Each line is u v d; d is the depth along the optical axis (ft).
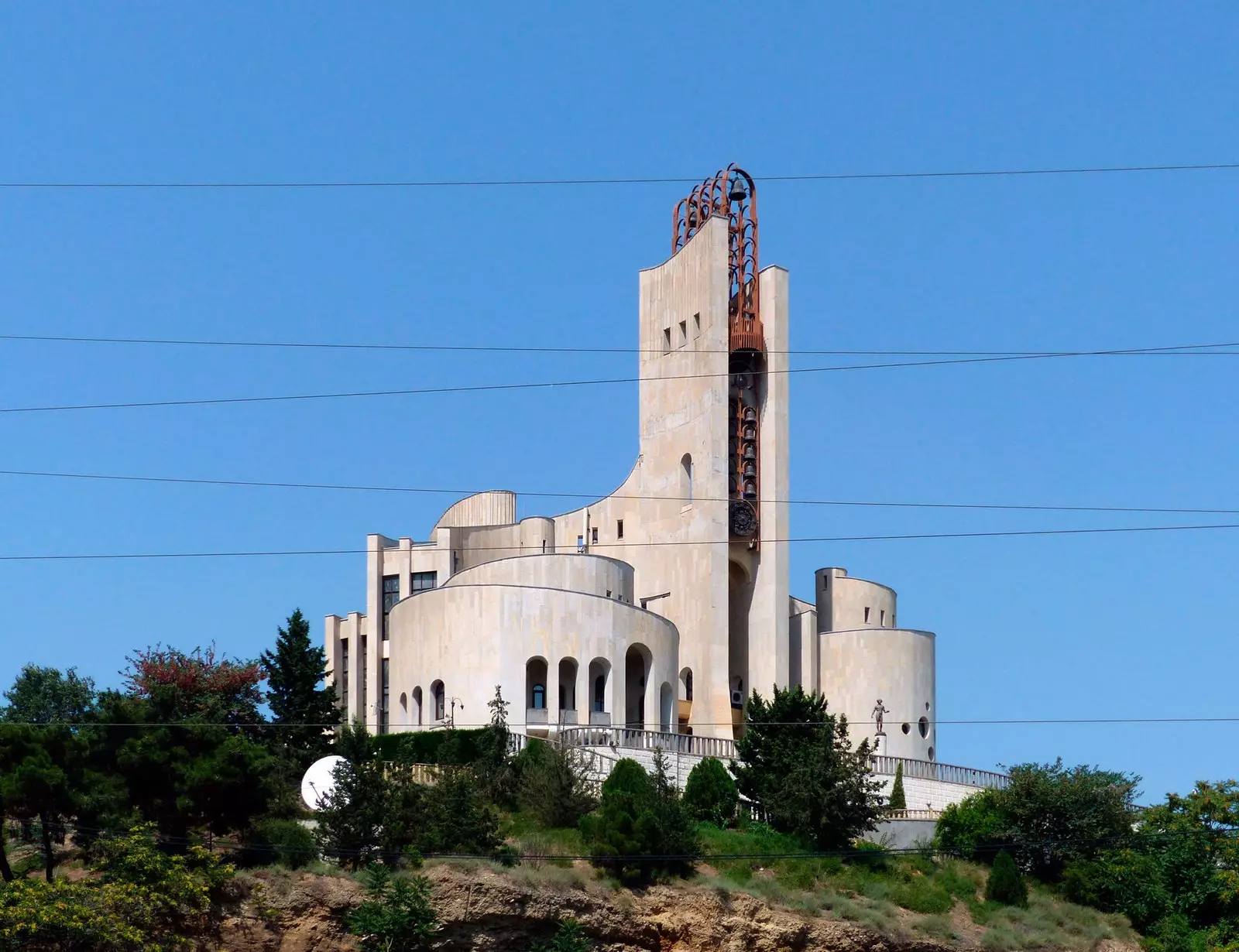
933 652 403.95
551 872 260.21
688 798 305.94
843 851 298.76
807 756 303.27
